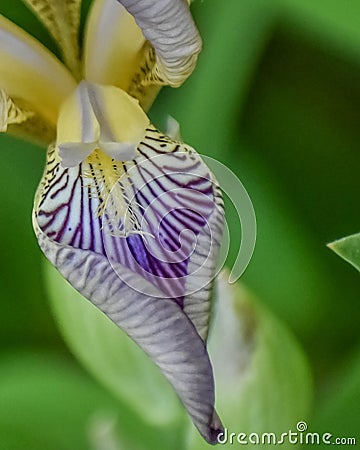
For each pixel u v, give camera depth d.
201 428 0.35
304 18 0.40
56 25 0.37
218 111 0.41
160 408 0.40
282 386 0.39
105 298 0.36
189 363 0.35
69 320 0.40
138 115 0.37
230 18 0.40
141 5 0.34
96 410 0.41
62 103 0.37
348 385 0.41
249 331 0.39
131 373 0.40
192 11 0.40
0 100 0.36
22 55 0.37
